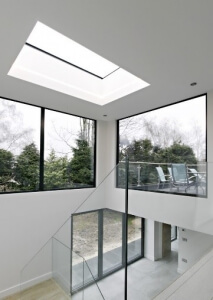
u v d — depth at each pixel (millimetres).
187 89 3178
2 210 3543
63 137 4594
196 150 3562
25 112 3990
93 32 1849
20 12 1606
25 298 3498
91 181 5105
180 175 3326
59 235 3869
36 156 4117
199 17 1646
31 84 2936
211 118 3273
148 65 2432
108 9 1577
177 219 3295
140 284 2820
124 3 1516
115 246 3906
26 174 3957
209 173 2967
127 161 4230
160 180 3580
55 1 1506
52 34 2572
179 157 3830
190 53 2172
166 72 2605
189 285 2156
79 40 1967
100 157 5273
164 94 3389
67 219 4195
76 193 4602
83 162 4965
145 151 4535
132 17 1659
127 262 3484
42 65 3008
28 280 3717
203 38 1913
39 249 3930
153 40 1953
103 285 3027
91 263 3738
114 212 4176
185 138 3752
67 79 3357
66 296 3219
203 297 1871
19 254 3688
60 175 4492
